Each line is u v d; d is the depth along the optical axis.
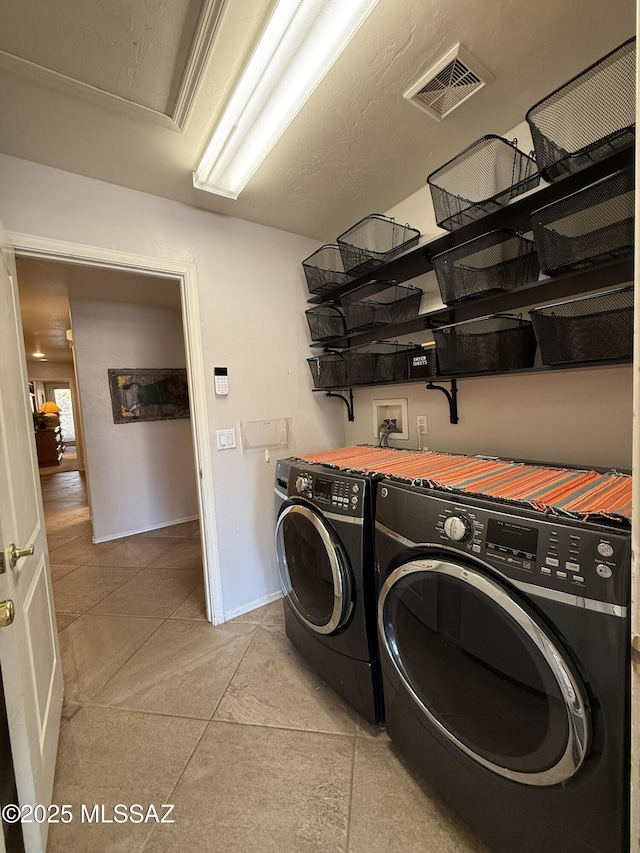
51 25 1.03
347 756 1.31
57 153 1.56
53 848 1.06
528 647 0.83
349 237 2.01
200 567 2.99
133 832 1.10
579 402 1.43
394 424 2.31
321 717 1.48
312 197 2.00
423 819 1.10
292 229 2.39
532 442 1.59
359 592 1.34
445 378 1.65
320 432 2.62
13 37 1.06
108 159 1.61
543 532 0.82
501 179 1.33
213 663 1.82
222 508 2.18
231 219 2.18
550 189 1.20
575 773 0.77
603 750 0.73
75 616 2.28
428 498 1.07
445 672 1.05
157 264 1.92
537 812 0.85
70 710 1.55
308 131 1.50
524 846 0.88
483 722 0.96
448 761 1.05
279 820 1.11
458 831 1.06
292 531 1.72
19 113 1.33
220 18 1.01
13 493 1.13
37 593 1.33
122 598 2.50
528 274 1.40
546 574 0.79
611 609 0.70
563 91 1.08
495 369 1.40
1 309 1.22
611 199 1.01
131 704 1.57
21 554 1.01
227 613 2.21
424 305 2.06
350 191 1.95
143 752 1.35
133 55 1.13
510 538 0.87
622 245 1.00
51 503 5.45
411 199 2.02
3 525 0.95
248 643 1.97
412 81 1.27
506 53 1.19
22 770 0.96
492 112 1.44
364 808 1.13
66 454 11.32
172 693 1.63
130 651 1.93
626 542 0.70
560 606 0.77
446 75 1.26
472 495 1.05
